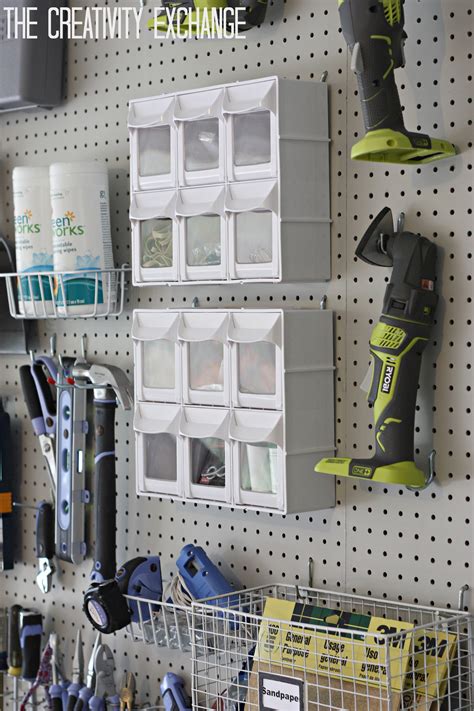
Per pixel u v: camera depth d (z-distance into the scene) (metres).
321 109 1.63
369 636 1.47
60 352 2.04
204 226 1.68
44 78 1.97
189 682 1.84
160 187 1.72
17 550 2.14
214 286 1.80
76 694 1.89
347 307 1.63
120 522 1.94
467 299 1.49
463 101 1.49
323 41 1.65
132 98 1.91
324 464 1.51
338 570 1.65
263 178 1.59
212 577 1.71
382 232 1.51
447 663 1.43
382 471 1.46
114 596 1.75
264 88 1.58
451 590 1.52
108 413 1.87
